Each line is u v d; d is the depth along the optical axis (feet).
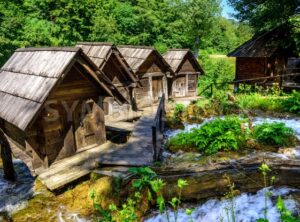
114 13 135.13
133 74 51.26
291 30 65.41
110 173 26.66
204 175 23.43
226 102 52.16
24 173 32.40
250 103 52.42
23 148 29.73
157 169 25.29
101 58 45.98
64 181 25.68
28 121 23.90
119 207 23.89
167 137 39.06
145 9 138.92
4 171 30.71
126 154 30.73
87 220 23.04
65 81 28.99
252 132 34.35
